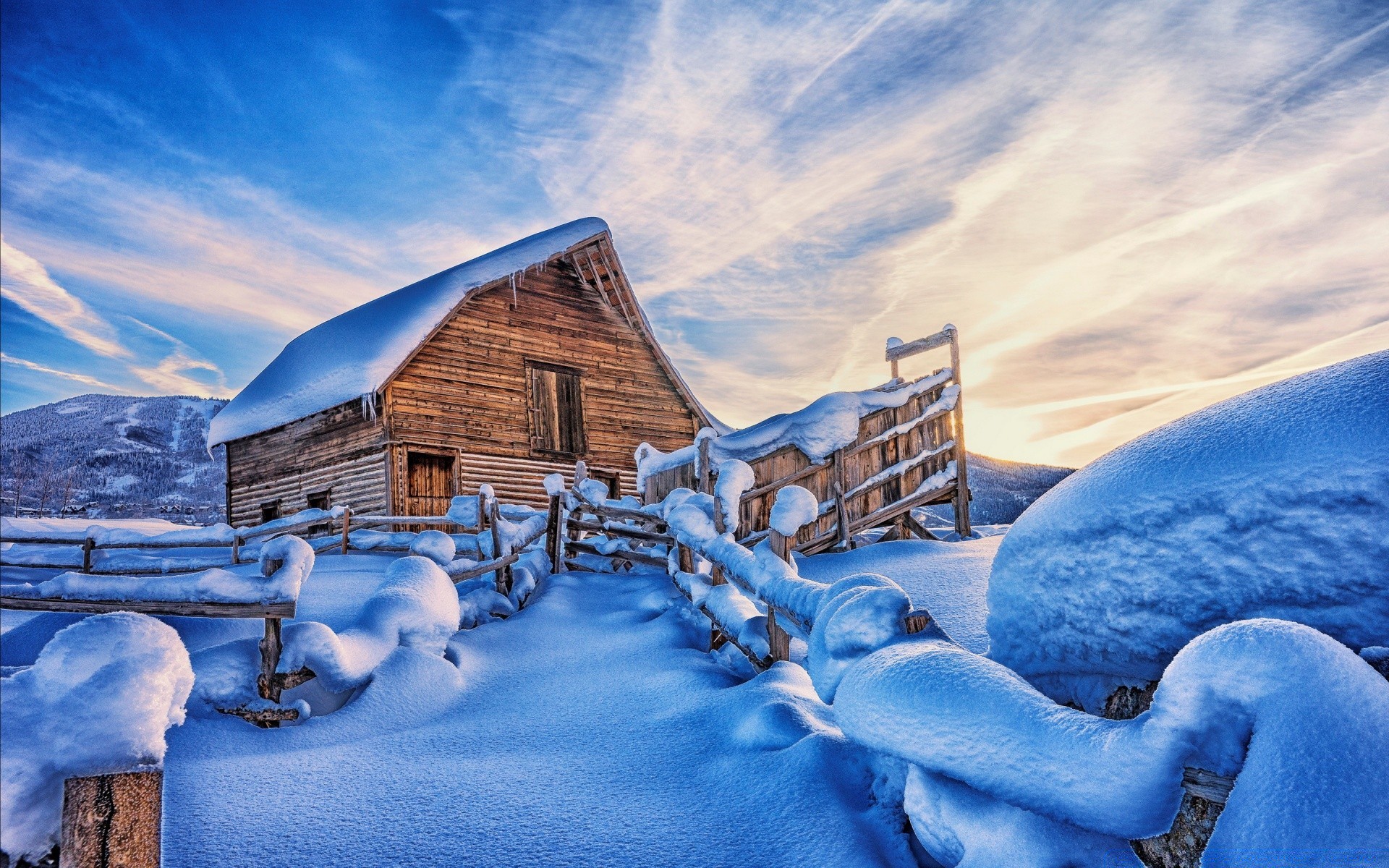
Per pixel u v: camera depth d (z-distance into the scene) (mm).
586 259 19031
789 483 10258
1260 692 1846
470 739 4395
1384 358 2477
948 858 2766
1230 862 1721
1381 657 2045
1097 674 2939
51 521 28391
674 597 7512
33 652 4938
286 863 2887
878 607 3459
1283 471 2324
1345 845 1584
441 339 16594
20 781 1705
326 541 11273
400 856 2975
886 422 11070
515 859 2975
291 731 4375
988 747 2445
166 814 3195
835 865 2914
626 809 3412
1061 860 2297
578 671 5797
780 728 4020
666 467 11148
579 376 18812
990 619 3436
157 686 1946
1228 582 2412
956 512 11445
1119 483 2793
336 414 16812
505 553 8055
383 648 5242
